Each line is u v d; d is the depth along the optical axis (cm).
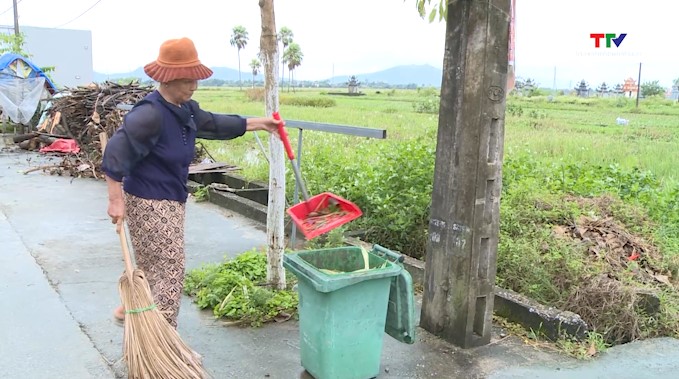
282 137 312
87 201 752
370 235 551
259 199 759
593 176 679
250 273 432
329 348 279
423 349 337
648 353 340
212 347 334
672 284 440
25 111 1534
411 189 536
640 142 1444
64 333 346
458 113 323
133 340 264
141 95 1069
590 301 386
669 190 663
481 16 304
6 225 609
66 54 3128
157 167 274
